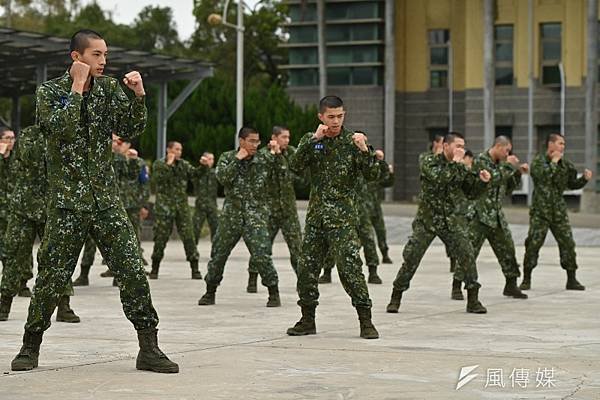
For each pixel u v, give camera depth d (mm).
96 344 10602
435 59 60406
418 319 12930
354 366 9289
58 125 8422
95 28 71000
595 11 53156
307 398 7879
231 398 7852
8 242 12617
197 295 15852
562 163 16656
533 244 16797
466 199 14391
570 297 15805
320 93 58344
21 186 12641
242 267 21109
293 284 17594
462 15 59656
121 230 8805
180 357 9766
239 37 39438
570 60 57344
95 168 8758
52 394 7957
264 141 51188
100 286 17141
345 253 11023
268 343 10742
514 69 58562
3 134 15406
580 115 57031
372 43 59719
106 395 7930
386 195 58812
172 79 37125
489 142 56125
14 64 32906
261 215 14250
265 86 74500
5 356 9758
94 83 8758
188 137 51312
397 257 24562
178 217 18578
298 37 60969
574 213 48469
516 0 58250
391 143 58125
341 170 10945
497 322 12664
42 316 8945
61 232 8719
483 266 21797
